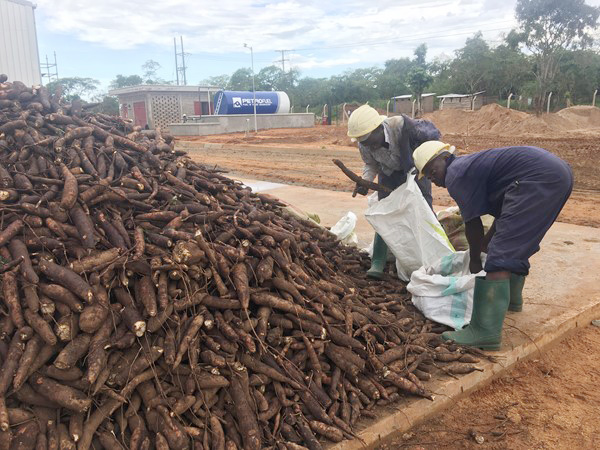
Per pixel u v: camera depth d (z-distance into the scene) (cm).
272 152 2359
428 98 4456
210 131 3578
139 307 308
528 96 4388
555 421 338
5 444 244
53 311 281
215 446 280
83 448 259
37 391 266
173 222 370
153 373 290
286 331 349
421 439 326
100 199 360
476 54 5222
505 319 455
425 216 475
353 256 580
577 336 455
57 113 438
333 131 3381
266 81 8194
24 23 1589
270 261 368
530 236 363
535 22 4084
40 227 327
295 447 291
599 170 1402
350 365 339
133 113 4262
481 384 379
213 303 326
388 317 429
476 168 380
